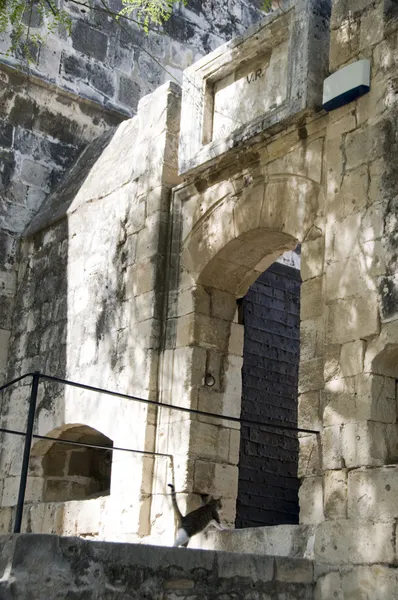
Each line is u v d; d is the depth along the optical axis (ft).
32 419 31.48
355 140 36.73
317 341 36.58
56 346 51.44
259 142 41.16
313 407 36.01
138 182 48.34
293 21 40.50
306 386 36.47
